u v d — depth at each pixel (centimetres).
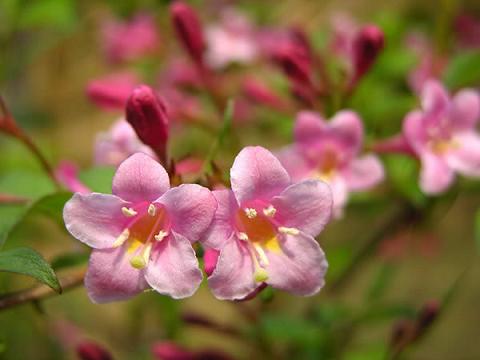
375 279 34
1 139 37
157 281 18
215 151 21
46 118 40
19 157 36
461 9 38
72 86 44
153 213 18
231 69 36
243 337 28
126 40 39
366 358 32
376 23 34
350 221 40
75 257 23
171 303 31
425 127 26
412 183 29
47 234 37
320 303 31
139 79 37
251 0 40
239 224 19
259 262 19
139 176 18
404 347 27
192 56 29
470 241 47
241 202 19
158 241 19
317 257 19
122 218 19
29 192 23
